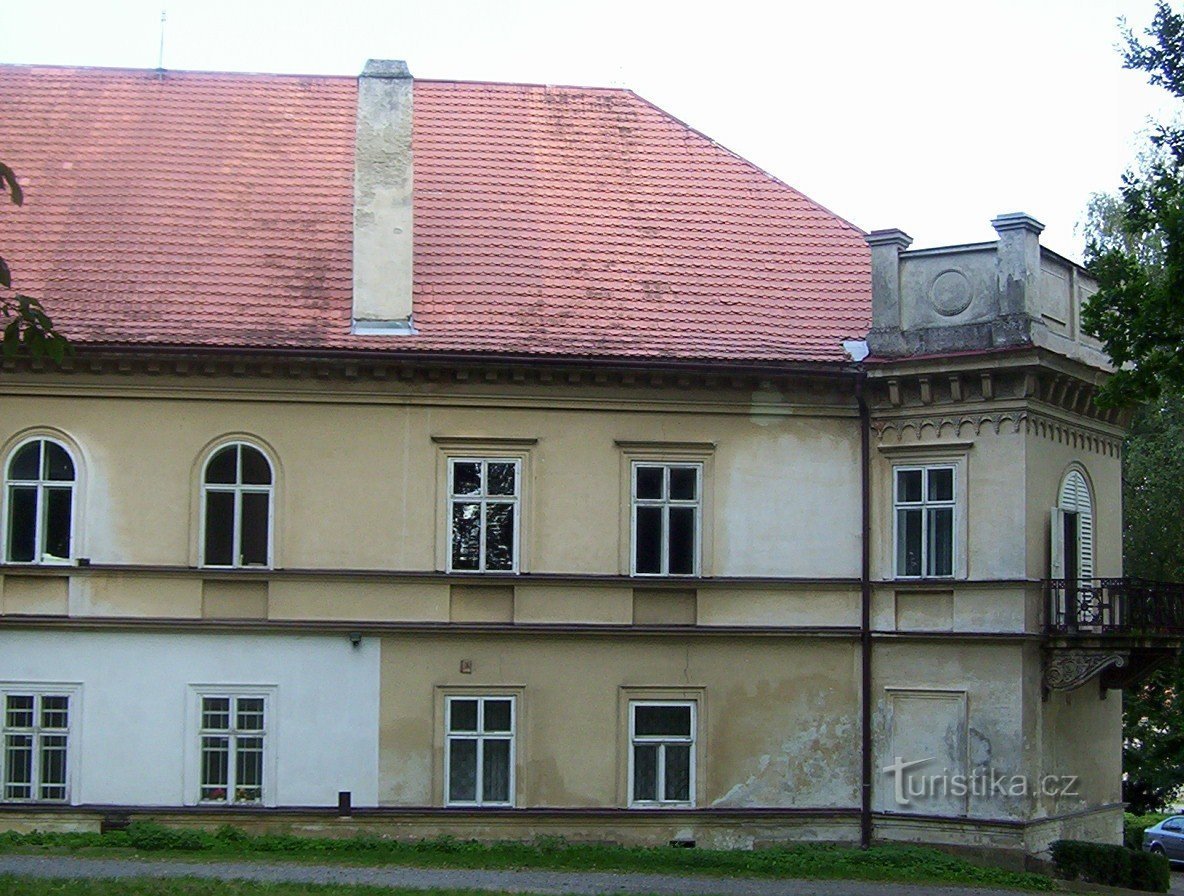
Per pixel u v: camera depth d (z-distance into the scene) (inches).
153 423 1030.4
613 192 1190.3
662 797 1044.5
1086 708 1111.6
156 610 1019.9
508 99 1257.4
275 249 1099.9
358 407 1043.9
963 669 1029.8
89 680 1012.5
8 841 951.0
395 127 1099.9
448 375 1042.1
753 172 1229.1
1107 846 1011.3
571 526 1051.3
